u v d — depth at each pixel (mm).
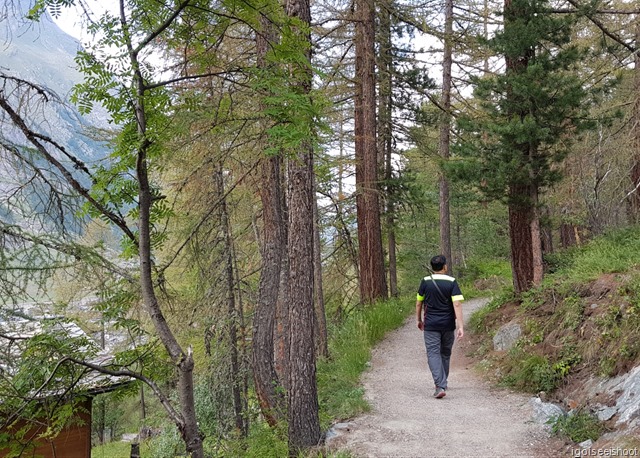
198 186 8789
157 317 3721
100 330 4477
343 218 17906
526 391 6711
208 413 10453
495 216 23125
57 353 3898
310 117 4086
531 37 8828
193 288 10141
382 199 17609
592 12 9227
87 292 4160
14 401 3826
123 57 3344
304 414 5770
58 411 4059
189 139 4496
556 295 8211
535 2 9133
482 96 9703
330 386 7992
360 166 15344
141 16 3479
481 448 5047
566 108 9094
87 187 3988
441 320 6812
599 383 5715
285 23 3885
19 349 3871
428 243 24219
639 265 7340
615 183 11555
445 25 14414
